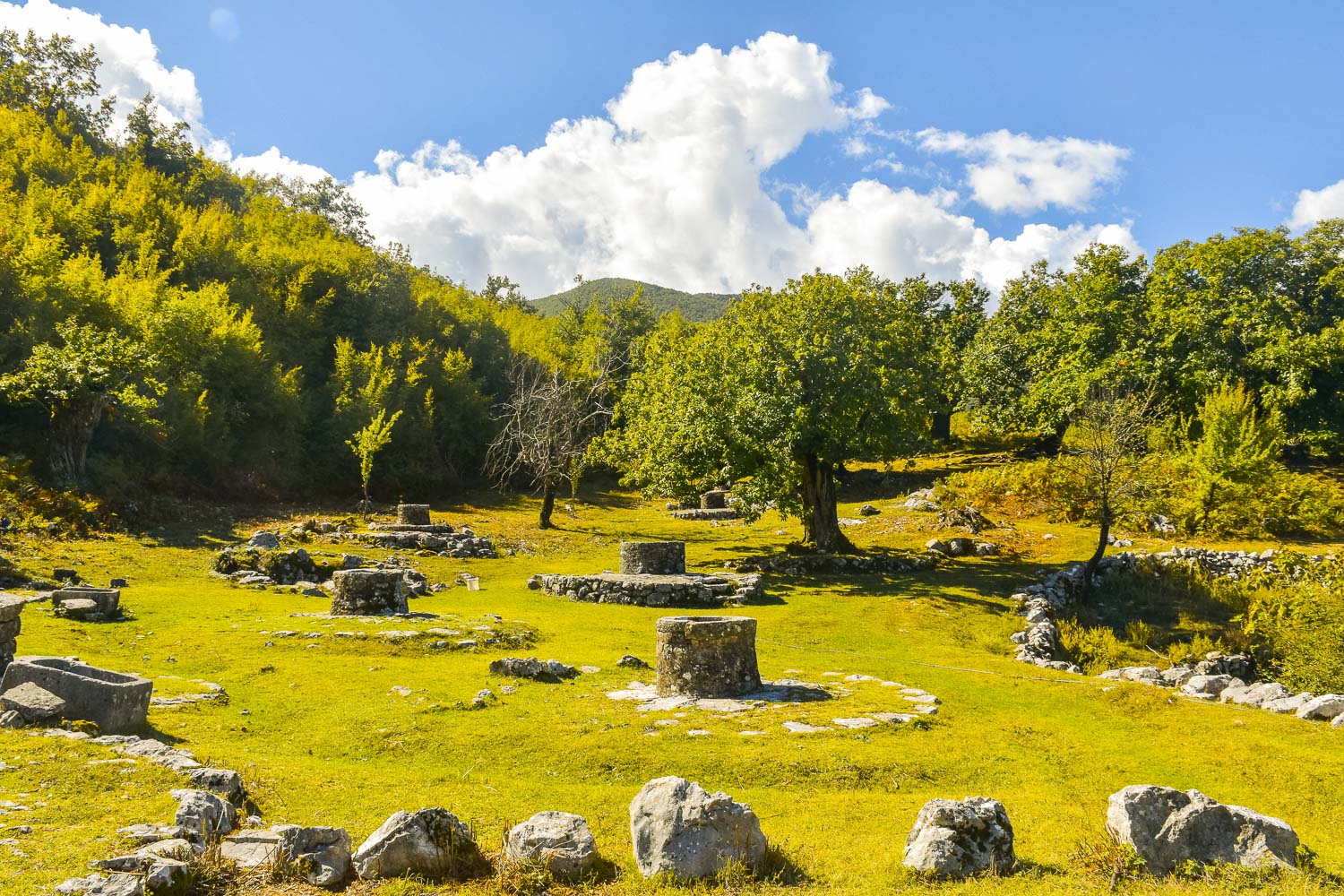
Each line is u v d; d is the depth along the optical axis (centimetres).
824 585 2595
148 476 3453
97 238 4606
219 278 4941
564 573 2741
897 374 3028
